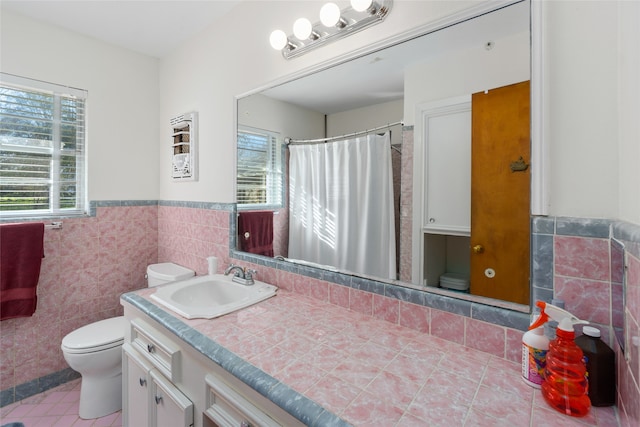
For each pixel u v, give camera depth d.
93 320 2.10
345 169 1.30
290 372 0.79
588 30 0.76
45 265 1.91
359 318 1.15
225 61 1.81
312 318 1.14
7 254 1.69
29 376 1.86
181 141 2.16
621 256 0.65
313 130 1.40
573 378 0.65
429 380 0.76
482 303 0.93
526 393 0.72
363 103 1.23
